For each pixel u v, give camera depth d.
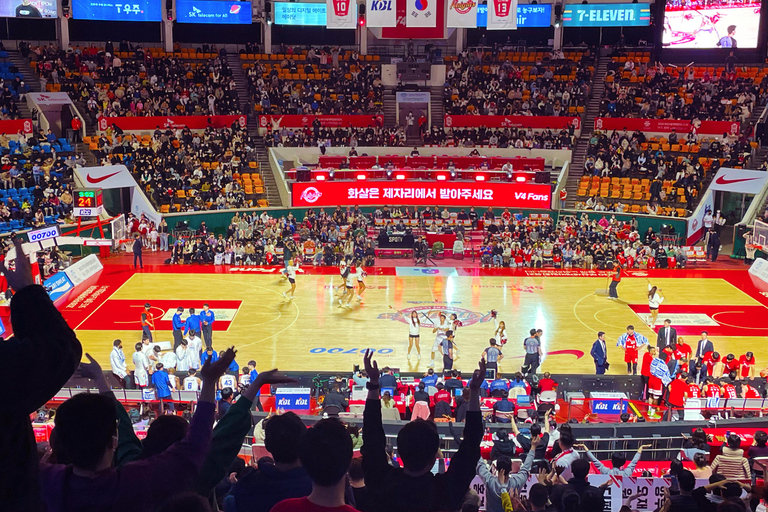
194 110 49.69
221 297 32.25
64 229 37.47
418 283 34.84
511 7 40.69
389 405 17.89
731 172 41.91
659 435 15.48
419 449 3.69
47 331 2.29
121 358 21.22
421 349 26.20
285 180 45.41
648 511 10.61
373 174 44.81
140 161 43.78
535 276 36.22
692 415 18.17
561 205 44.81
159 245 41.09
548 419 15.86
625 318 29.69
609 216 43.16
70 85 47.62
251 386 3.72
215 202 43.62
